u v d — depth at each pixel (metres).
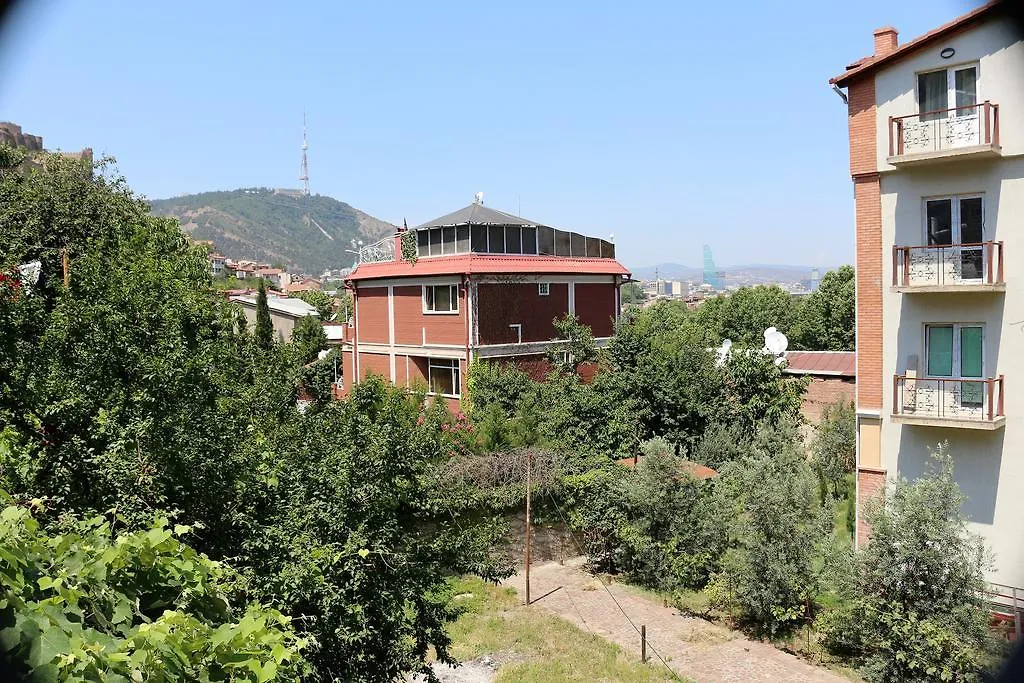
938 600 10.91
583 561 18.12
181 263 19.05
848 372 27.64
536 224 27.72
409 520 9.30
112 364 9.88
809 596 13.31
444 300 25.83
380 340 28.64
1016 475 13.09
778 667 12.24
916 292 13.62
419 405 19.14
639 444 19.72
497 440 18.62
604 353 23.41
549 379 22.23
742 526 14.62
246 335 21.98
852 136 14.60
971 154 12.85
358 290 29.69
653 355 22.33
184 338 13.52
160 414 8.82
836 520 17.98
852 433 21.73
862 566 11.73
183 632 3.83
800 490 13.58
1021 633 11.59
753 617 14.27
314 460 8.56
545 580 16.83
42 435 8.08
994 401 13.19
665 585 16.02
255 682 3.97
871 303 14.54
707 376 21.81
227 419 9.79
